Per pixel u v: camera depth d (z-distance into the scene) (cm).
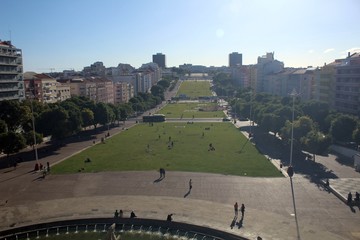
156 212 6731
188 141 14800
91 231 6194
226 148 13150
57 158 11750
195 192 7962
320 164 10612
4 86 18250
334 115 14162
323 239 5619
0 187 8550
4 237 5981
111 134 17188
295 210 6619
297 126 11556
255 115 17862
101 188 8338
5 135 11000
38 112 15550
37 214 6738
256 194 7806
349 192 7569
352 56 18838
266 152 12381
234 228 6003
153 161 11062
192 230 6112
